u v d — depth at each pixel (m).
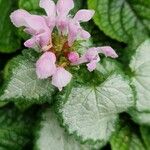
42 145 0.15
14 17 0.12
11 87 0.13
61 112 0.14
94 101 0.14
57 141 0.15
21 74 0.13
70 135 0.14
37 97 0.13
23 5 0.15
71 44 0.13
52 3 0.13
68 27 0.13
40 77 0.12
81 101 0.14
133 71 0.15
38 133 0.15
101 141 0.14
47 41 0.12
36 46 0.13
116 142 0.15
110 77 0.14
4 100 0.13
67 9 0.13
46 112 0.15
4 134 0.15
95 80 0.14
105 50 0.13
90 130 0.14
